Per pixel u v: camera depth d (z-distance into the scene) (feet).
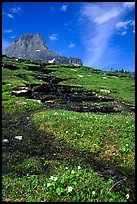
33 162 67.97
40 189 47.32
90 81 335.26
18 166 64.59
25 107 144.56
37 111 140.77
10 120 115.34
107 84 323.98
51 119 104.42
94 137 87.15
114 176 63.41
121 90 282.56
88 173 56.34
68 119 103.40
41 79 294.66
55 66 460.55
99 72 512.63
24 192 46.68
